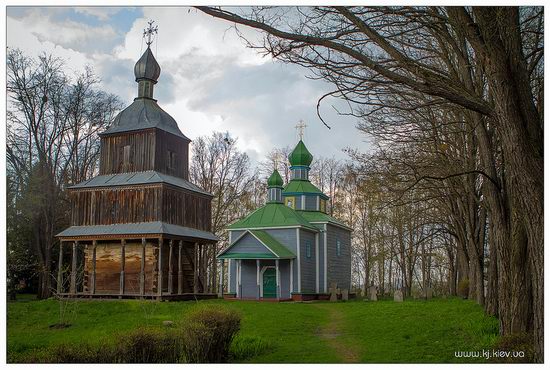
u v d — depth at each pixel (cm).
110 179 3903
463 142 2461
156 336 1377
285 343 1855
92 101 4850
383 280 6612
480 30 1152
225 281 6675
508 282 1595
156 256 3703
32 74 4403
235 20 1208
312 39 1201
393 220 5203
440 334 1939
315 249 4844
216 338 1464
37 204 4272
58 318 2475
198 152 5969
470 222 2830
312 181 7131
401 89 1798
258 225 4616
